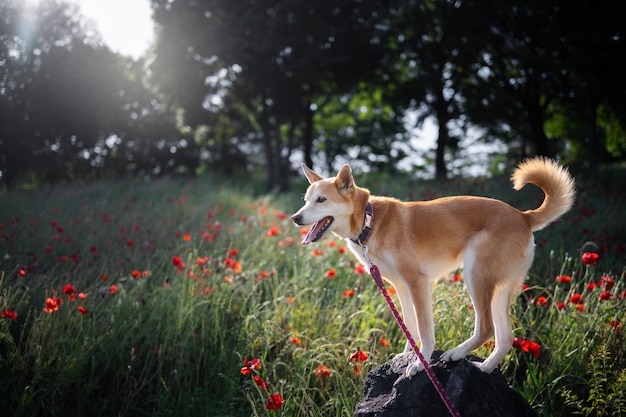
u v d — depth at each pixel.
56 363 4.80
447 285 5.60
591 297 5.11
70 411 4.77
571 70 14.88
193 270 6.07
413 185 15.87
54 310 4.93
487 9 15.98
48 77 19.50
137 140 24.02
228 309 5.64
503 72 16.97
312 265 6.95
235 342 5.48
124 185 16.52
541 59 14.59
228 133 27.70
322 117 28.92
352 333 5.34
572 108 17.58
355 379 4.58
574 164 16.94
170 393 4.83
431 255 3.92
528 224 3.88
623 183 12.21
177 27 21.44
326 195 4.12
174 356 5.12
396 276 3.98
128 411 4.90
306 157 24.84
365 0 20.33
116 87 21.78
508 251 3.73
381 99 23.47
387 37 20.33
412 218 3.99
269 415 4.18
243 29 20.92
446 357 3.57
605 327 4.61
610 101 15.08
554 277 6.18
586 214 8.30
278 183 23.67
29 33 19.27
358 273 6.12
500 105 17.88
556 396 4.34
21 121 19.47
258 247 8.05
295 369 4.88
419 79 18.73
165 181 16.80
